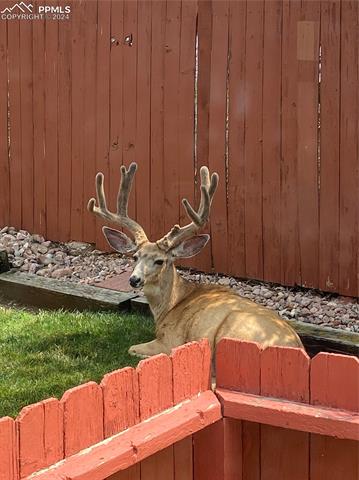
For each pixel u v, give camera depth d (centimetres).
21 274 855
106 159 899
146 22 854
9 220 981
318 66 759
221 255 837
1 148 973
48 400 303
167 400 347
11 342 664
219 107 821
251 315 583
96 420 319
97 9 883
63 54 912
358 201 752
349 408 343
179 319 620
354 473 354
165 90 852
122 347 653
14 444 292
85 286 811
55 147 934
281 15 773
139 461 331
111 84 886
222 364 365
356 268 761
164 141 859
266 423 351
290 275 799
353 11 734
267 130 795
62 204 938
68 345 657
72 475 300
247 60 798
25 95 945
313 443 360
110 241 656
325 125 762
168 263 631
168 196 865
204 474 369
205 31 820
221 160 826
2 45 951
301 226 786
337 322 719
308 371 349
